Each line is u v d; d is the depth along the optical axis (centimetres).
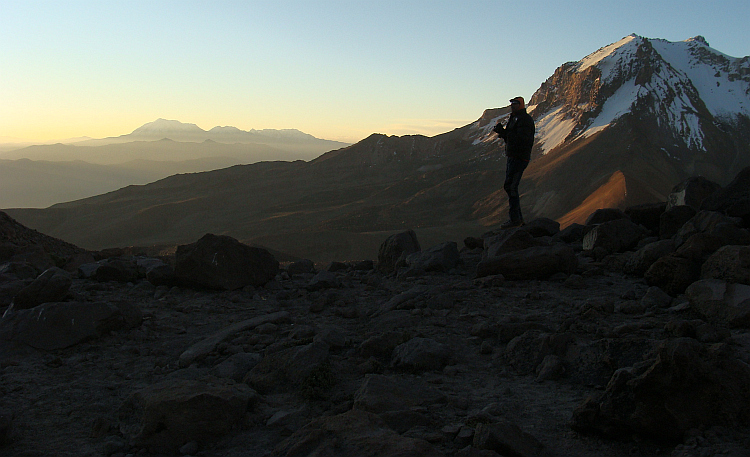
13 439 457
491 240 1250
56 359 661
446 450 403
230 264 1049
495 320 761
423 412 470
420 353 598
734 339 595
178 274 1042
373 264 1406
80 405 536
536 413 475
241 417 480
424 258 1171
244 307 932
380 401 468
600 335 637
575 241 1366
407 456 366
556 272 1008
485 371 588
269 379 561
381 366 609
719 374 422
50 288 814
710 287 709
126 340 752
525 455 384
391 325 762
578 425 437
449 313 806
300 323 809
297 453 388
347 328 782
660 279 859
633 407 415
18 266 1129
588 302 779
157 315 886
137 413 480
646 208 1342
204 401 459
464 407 486
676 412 405
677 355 411
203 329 809
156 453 437
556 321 727
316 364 565
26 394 567
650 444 409
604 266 1076
